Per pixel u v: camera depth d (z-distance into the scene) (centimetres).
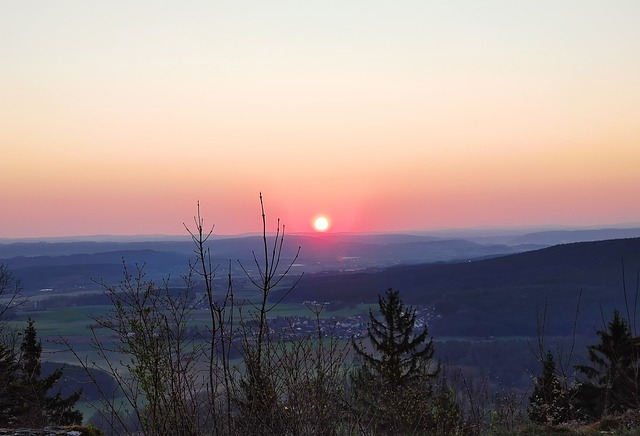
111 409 523
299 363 598
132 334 548
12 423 1210
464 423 923
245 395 580
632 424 913
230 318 591
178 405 544
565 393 975
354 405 669
